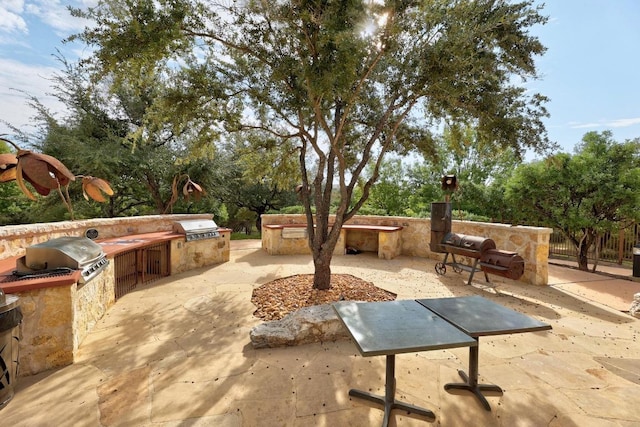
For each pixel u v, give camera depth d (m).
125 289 4.95
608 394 2.28
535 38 4.24
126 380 2.40
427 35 4.14
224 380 2.40
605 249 9.23
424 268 6.67
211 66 4.71
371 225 8.92
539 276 5.39
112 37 3.22
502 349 3.01
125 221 6.22
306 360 2.74
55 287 2.59
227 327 3.49
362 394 2.20
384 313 2.25
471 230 6.89
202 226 6.70
